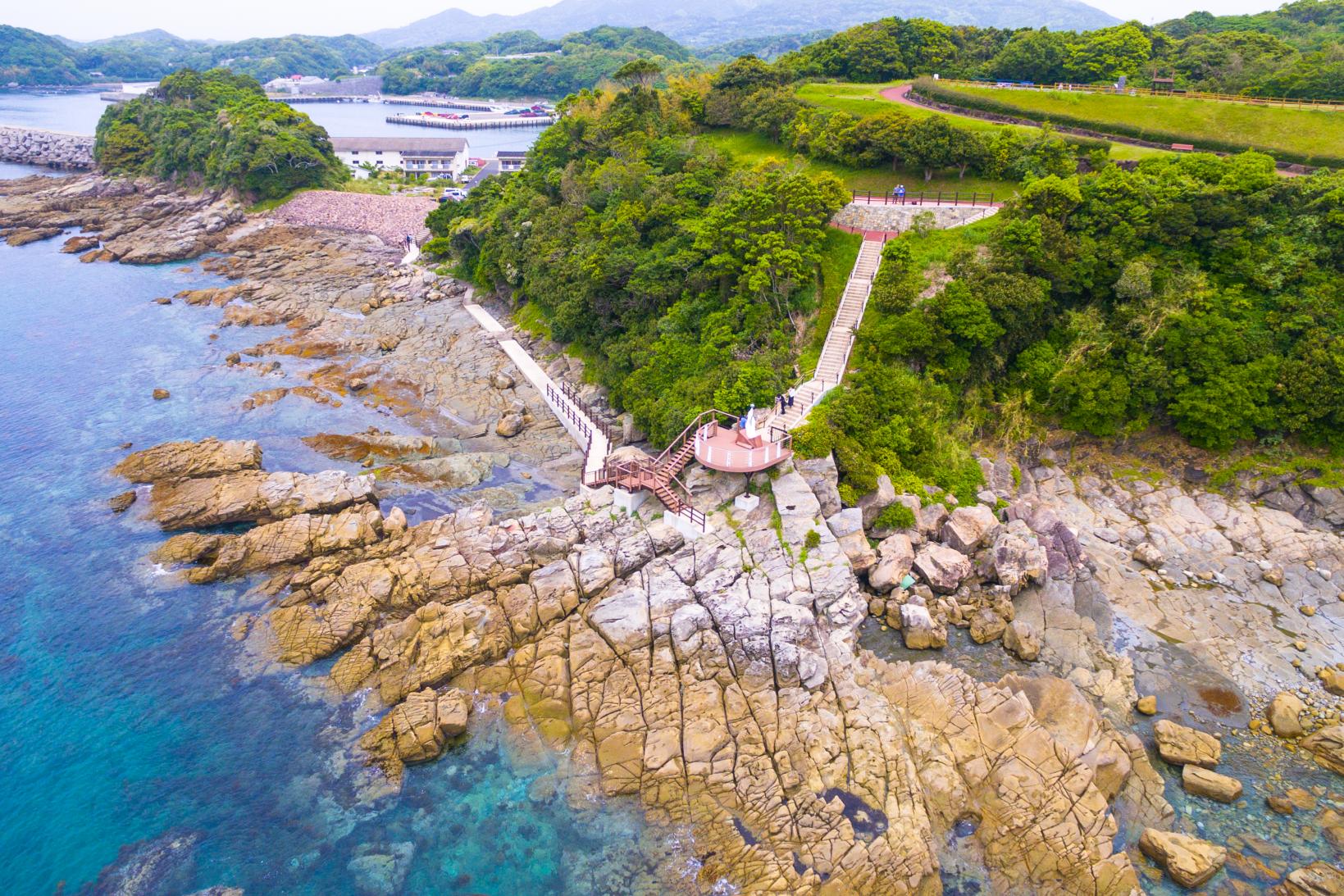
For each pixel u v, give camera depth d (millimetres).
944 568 42688
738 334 56719
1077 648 39750
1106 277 57406
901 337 52531
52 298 92500
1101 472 54406
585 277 71125
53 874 29844
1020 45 93438
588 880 29094
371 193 137250
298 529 46812
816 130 77688
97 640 40844
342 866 29984
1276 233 56094
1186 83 86562
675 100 93188
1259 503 51031
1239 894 28500
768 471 45156
